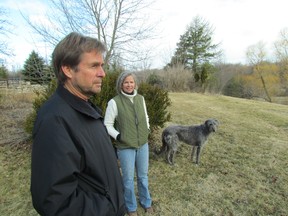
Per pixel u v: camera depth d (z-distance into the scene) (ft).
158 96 16.75
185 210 10.62
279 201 11.47
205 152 17.10
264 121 28.09
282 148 18.48
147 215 10.11
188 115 29.22
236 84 101.96
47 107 3.57
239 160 15.99
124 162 8.93
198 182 13.00
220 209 10.78
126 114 8.70
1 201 11.07
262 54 101.30
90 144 3.75
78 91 3.90
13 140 17.35
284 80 99.91
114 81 14.43
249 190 12.38
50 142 3.22
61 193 3.12
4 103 27.99
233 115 31.07
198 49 97.35
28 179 12.98
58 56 3.75
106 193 3.97
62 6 24.29
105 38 27.50
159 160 15.38
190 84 70.08
